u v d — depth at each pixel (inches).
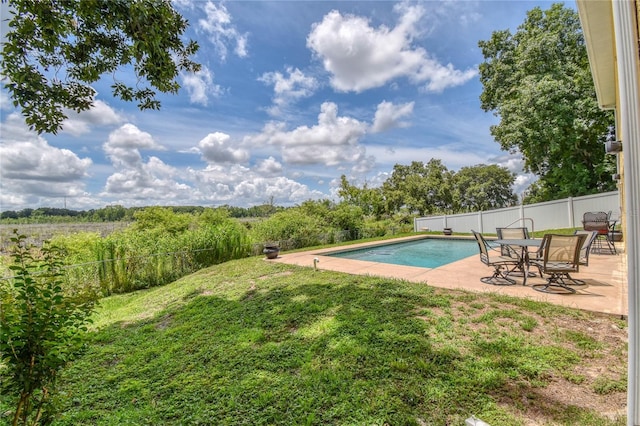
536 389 93.4
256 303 199.6
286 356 125.3
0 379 69.7
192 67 200.4
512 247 240.4
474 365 107.2
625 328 130.3
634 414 60.8
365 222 705.0
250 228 512.1
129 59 168.7
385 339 130.6
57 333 71.2
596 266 249.1
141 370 125.3
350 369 110.3
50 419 73.3
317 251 438.6
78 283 272.1
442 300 175.3
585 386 93.7
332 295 201.2
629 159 59.8
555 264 194.4
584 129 480.1
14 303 68.7
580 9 139.9
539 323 138.7
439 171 1166.3
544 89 478.9
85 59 161.6
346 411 88.6
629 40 60.1
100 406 102.0
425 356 115.3
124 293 306.0
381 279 234.4
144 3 139.3
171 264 353.1
